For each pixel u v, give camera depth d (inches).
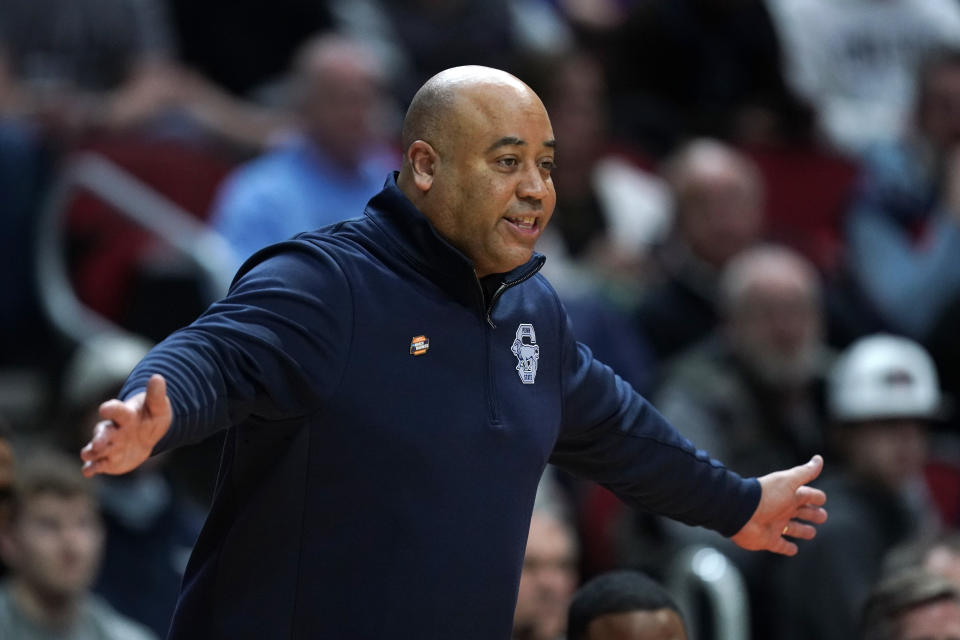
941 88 1096.8
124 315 861.8
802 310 835.4
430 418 337.7
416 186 350.0
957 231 1026.1
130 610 679.1
